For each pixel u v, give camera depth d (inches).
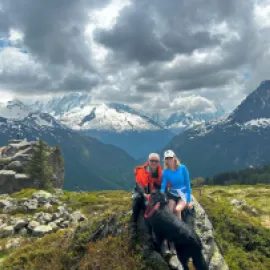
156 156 420.8
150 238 421.4
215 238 503.2
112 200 1492.4
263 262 535.8
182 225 362.0
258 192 2615.7
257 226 634.8
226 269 423.5
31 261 497.4
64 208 1208.2
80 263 445.7
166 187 408.5
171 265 399.2
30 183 2495.1
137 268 402.6
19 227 933.8
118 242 438.6
